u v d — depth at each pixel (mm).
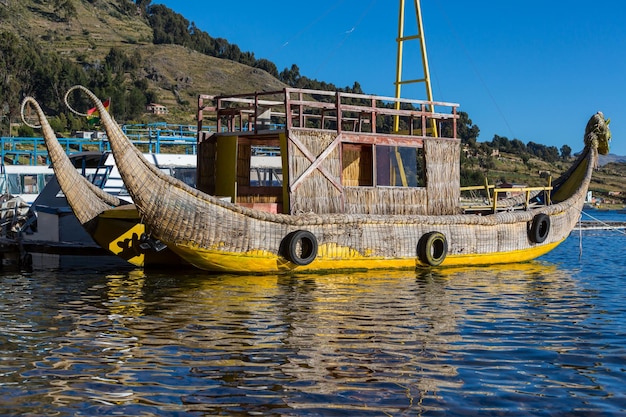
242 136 20109
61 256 20812
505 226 21984
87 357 10406
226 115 21578
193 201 16891
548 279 19562
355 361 10336
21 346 11000
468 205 24656
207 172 20812
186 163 26391
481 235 21344
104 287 16688
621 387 9359
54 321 12805
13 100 106125
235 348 10953
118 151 16016
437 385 9328
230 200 18750
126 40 188875
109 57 156500
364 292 16172
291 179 18531
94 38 182750
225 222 17297
